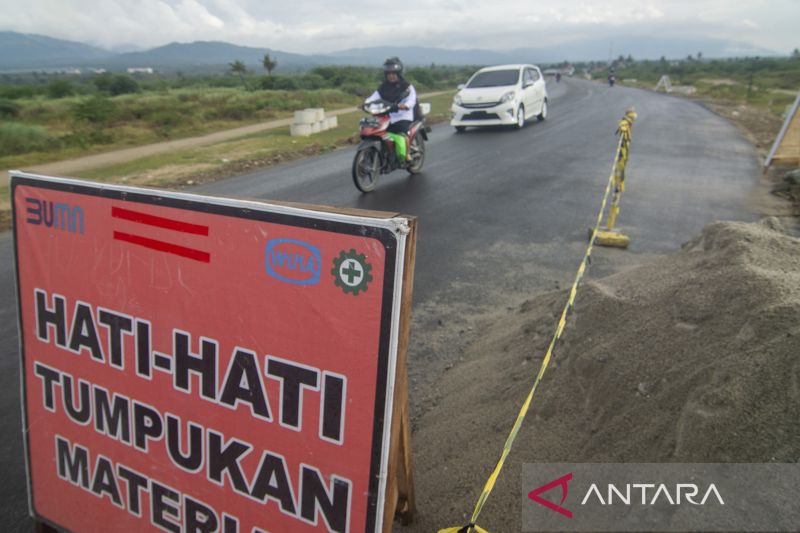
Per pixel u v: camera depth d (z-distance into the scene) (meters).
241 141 15.50
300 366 1.68
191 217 1.79
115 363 2.06
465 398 3.15
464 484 2.42
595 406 2.41
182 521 2.01
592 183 9.11
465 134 15.70
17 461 2.93
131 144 16.77
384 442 1.59
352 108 29.50
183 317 1.87
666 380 2.19
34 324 2.24
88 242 2.03
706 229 3.28
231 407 1.83
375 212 1.56
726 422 1.80
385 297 1.52
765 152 12.01
